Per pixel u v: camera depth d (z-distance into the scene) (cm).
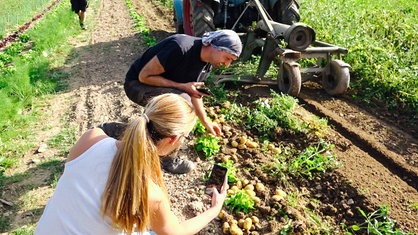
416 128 587
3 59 1025
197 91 399
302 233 395
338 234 408
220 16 770
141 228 224
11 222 433
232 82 698
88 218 223
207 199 442
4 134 600
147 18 1326
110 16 1405
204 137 524
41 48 1012
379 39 805
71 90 761
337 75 646
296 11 735
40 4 1844
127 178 212
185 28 818
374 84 676
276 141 552
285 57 621
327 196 457
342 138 552
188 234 254
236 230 393
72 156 239
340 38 754
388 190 458
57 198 234
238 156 519
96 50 1004
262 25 681
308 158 491
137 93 412
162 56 387
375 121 600
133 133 213
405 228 407
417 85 653
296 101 607
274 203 432
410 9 1002
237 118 596
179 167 478
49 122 643
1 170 520
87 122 632
